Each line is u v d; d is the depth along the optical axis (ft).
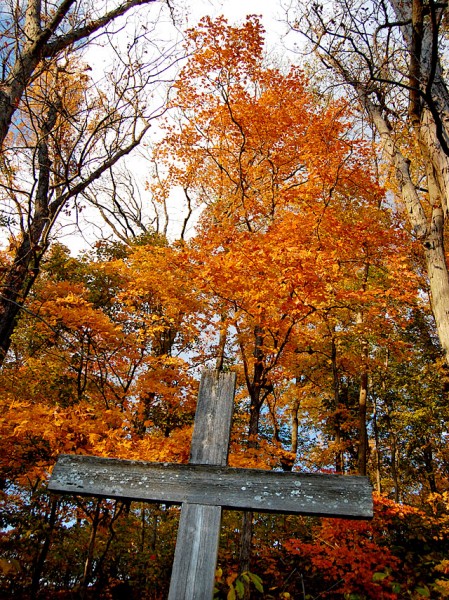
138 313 33.88
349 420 47.80
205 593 7.11
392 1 24.80
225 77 35.04
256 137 36.65
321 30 23.97
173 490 8.07
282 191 32.76
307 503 7.59
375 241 29.99
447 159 21.65
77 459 8.67
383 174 38.40
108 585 30.01
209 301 31.89
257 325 29.76
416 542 34.17
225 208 40.29
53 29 22.22
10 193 24.64
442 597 21.77
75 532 29.89
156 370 30.50
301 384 47.60
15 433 21.74
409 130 27.14
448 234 32.50
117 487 8.25
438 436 47.21
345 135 32.27
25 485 29.17
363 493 7.57
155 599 28.25
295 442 47.11
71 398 33.60
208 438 8.50
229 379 9.02
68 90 27.91
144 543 33.19
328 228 28.55
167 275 32.42
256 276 26.35
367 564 24.13
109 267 33.91
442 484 49.44
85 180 26.73
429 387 46.85
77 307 28.14
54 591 29.48
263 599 27.73
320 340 39.47
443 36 23.76
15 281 24.62
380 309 34.99
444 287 20.58
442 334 19.94
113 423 25.11
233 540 31.68
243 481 7.96
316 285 25.04
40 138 22.89
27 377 33.40
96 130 24.25
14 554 27.07
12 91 20.44
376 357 48.75
